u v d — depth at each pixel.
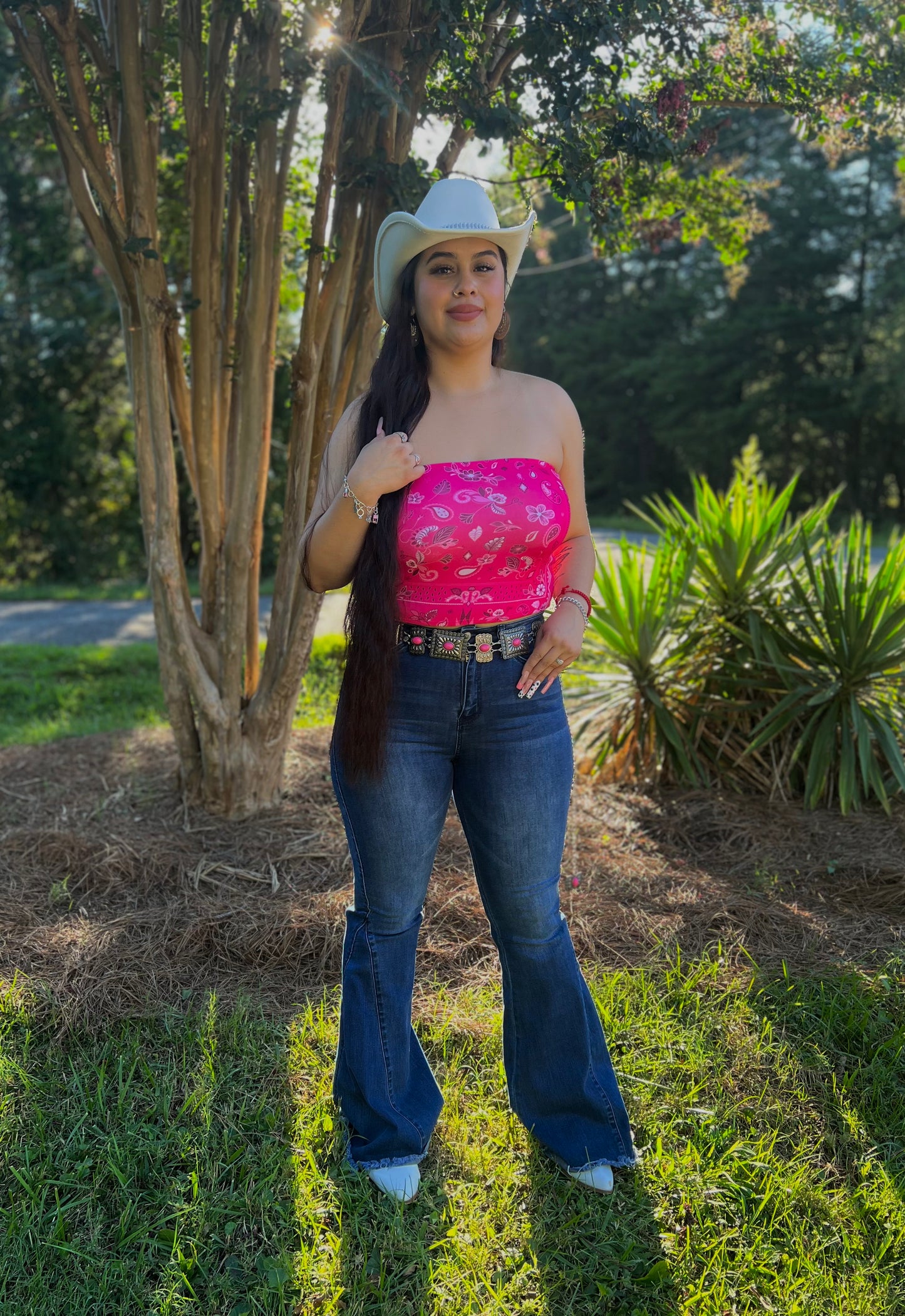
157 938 2.81
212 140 3.20
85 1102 2.17
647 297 31.66
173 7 3.44
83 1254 1.80
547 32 2.72
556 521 1.80
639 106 3.01
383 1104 1.98
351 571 1.90
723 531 4.16
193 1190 1.94
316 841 3.40
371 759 1.82
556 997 1.98
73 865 3.20
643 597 4.19
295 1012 2.52
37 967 2.64
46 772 4.23
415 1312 1.72
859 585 3.91
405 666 1.83
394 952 1.98
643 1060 2.31
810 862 3.37
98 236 3.27
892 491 27.83
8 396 14.94
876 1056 2.32
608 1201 1.96
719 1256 1.83
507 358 2.04
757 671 4.11
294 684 3.48
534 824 1.87
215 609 3.61
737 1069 2.30
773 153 25.59
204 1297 1.75
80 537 15.71
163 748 4.55
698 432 27.91
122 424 15.91
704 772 4.04
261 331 3.28
